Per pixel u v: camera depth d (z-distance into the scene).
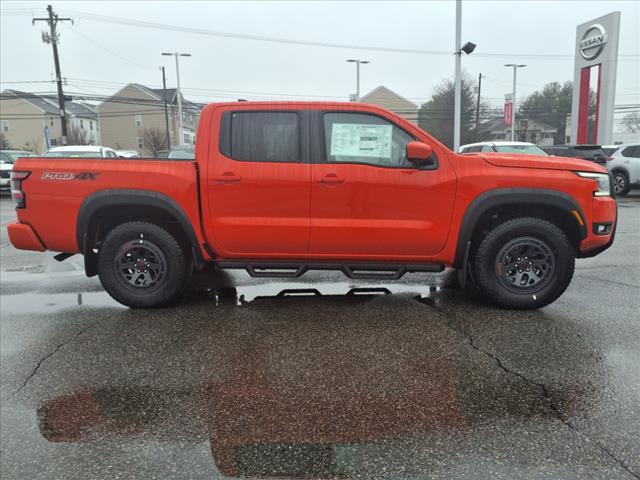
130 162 4.47
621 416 2.75
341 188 4.34
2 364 3.50
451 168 4.34
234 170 4.36
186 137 63.09
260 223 4.41
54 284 5.77
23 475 2.33
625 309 4.57
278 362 3.48
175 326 4.21
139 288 4.66
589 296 5.01
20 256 7.66
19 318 4.48
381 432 2.62
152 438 2.60
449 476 2.27
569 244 4.41
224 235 4.45
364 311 4.57
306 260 4.58
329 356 3.57
